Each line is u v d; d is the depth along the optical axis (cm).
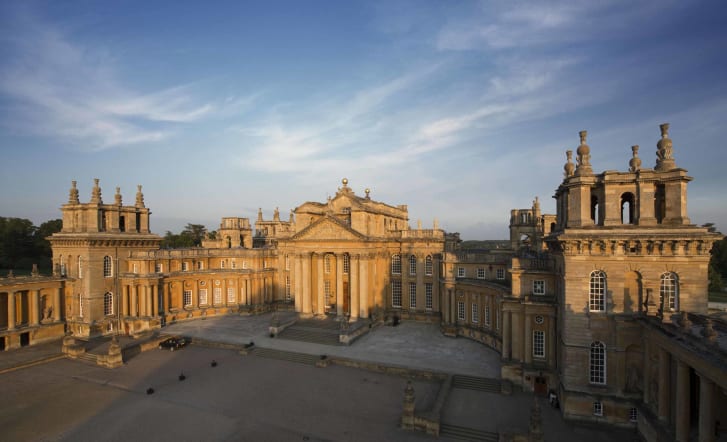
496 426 3180
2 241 10819
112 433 3139
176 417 3406
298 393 3897
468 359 4647
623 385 3153
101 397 3828
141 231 6694
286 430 3186
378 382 4175
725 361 2003
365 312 6081
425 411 3412
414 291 6675
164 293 6575
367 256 6109
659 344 2783
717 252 11206
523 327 3994
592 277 3266
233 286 7388
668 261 3028
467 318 5562
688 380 2458
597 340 3222
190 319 6862
